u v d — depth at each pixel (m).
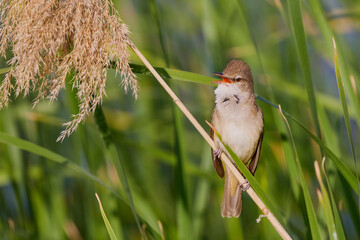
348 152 11.10
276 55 12.06
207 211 11.41
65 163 7.25
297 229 9.48
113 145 7.17
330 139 7.81
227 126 8.86
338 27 11.84
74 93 7.24
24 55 5.99
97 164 9.51
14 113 10.05
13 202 10.66
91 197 10.22
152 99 12.21
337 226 6.68
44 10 6.01
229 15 11.74
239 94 8.87
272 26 12.65
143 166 11.73
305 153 11.09
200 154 12.65
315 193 10.92
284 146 7.73
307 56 7.08
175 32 12.77
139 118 12.03
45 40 6.02
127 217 11.02
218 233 11.30
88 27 6.00
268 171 10.49
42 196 9.88
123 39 6.10
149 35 12.27
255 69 11.45
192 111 12.43
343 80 7.42
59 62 6.24
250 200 10.77
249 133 8.91
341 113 9.25
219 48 10.21
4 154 9.78
